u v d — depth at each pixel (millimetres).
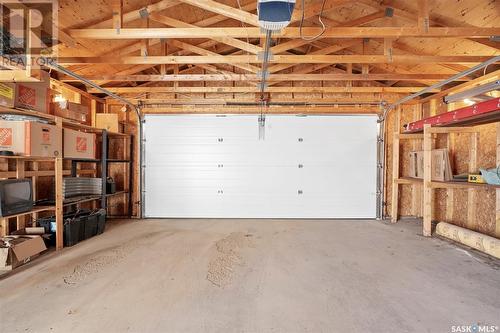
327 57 3193
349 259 2982
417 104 5242
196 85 5328
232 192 5328
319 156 5305
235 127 5328
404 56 3174
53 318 1851
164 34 2645
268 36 2578
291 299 2107
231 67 5141
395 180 4887
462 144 4336
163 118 5340
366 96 5211
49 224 3441
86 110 4008
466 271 2652
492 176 3203
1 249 2617
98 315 1886
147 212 5344
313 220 5148
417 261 2926
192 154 5336
